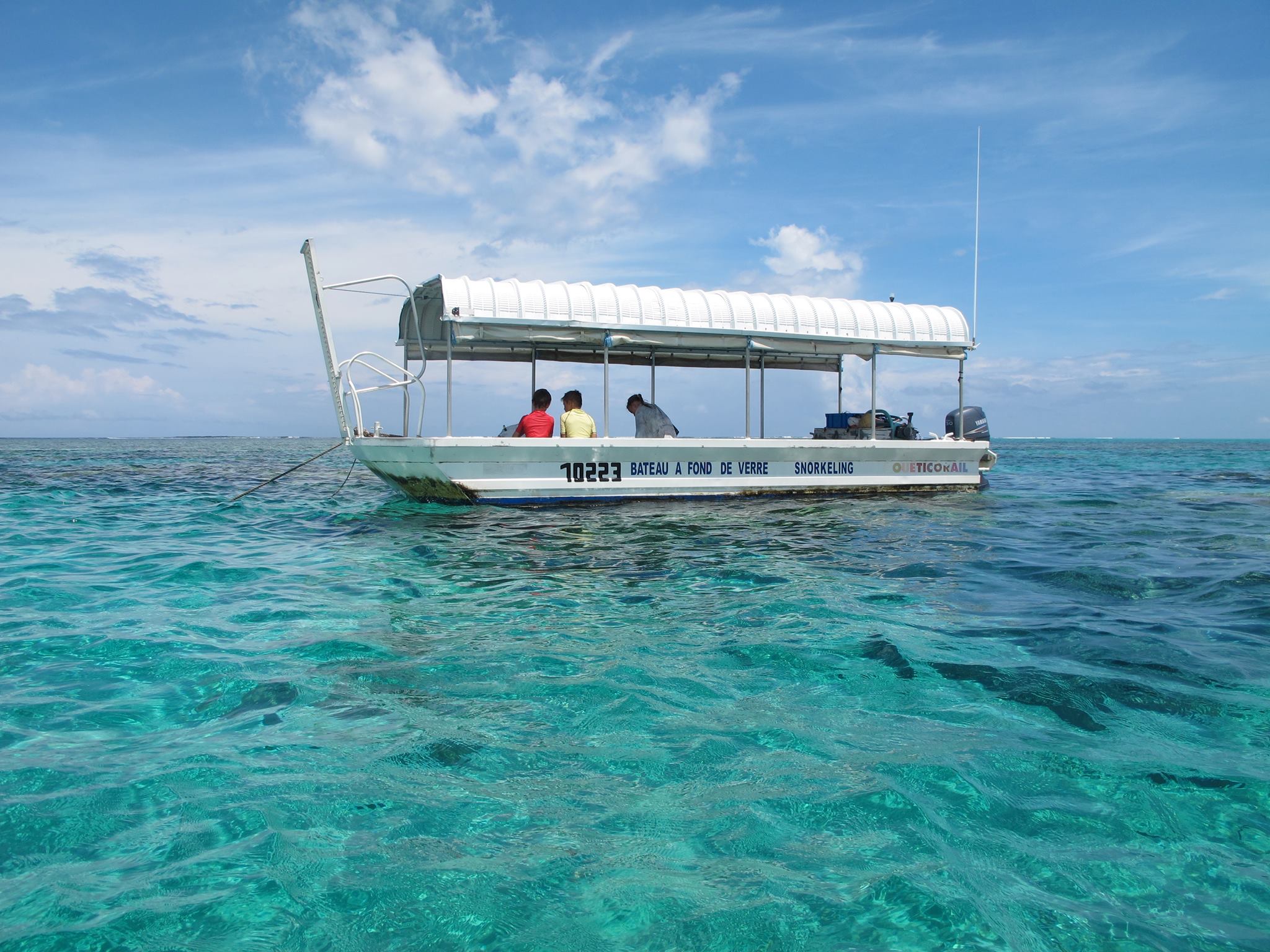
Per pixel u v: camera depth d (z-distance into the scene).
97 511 12.09
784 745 3.20
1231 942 1.99
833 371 15.98
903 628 5.00
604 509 11.41
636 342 11.88
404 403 12.34
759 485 12.85
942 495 14.16
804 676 4.06
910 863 2.34
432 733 3.31
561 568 7.02
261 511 12.15
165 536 9.23
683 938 1.99
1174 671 4.12
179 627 5.02
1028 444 98.31
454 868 2.30
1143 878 2.28
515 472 11.45
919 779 2.89
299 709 3.59
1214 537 9.13
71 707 3.62
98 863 2.32
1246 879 2.28
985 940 1.98
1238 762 3.04
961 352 14.14
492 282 11.31
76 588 6.20
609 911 2.10
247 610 5.46
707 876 2.27
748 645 4.60
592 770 2.96
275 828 2.52
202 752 3.12
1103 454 46.97
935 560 7.46
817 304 12.98
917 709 3.60
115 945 1.95
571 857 2.37
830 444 13.17
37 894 2.16
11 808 2.64
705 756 3.08
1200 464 32.06
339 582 6.45
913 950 1.94
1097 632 4.89
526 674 4.08
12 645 4.60
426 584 6.34
